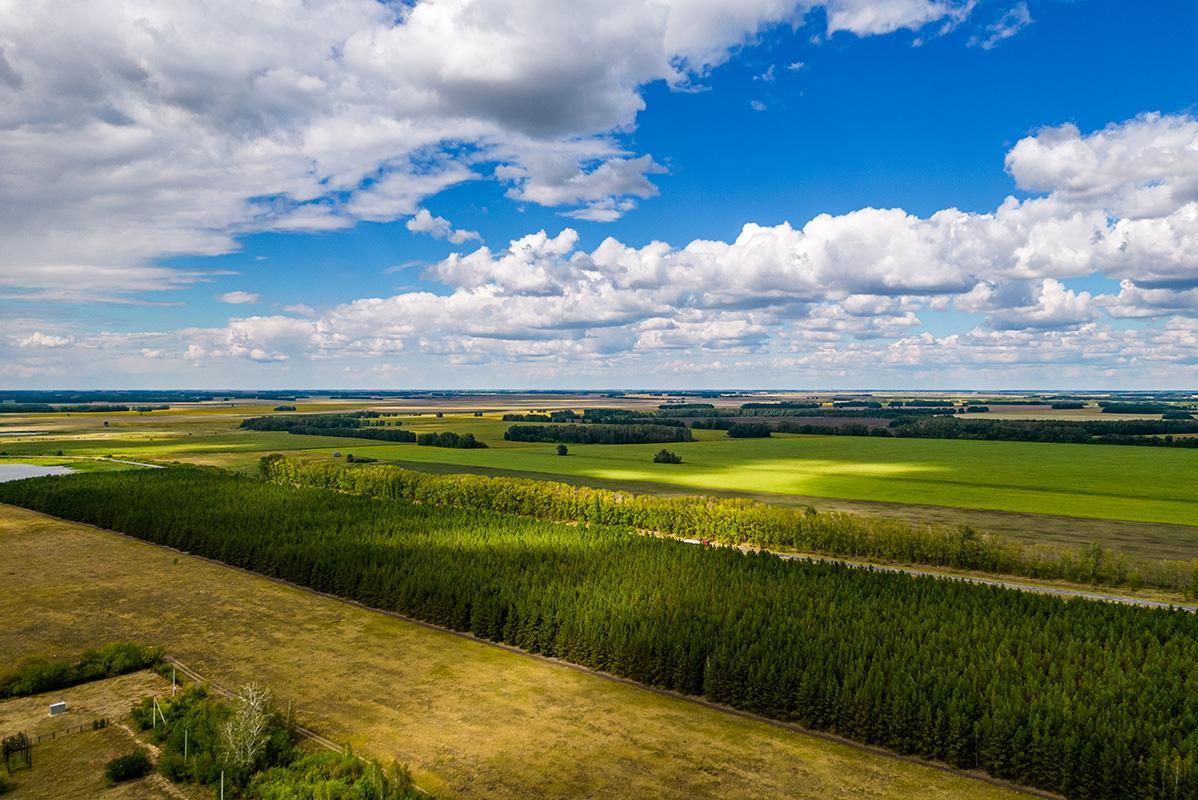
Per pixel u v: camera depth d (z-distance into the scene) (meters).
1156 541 90.44
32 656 54.44
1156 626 51.41
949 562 81.25
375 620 63.75
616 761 40.03
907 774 39.59
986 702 42.06
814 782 38.41
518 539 80.12
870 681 43.94
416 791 35.59
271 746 39.84
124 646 53.97
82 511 105.44
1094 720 39.47
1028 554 80.25
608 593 60.09
